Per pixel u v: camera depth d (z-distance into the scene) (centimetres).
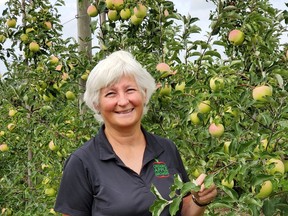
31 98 400
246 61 279
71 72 359
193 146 290
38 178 428
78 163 191
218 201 189
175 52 312
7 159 498
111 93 195
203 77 306
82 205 191
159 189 192
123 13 359
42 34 444
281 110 208
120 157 196
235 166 185
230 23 284
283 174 206
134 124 197
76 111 374
